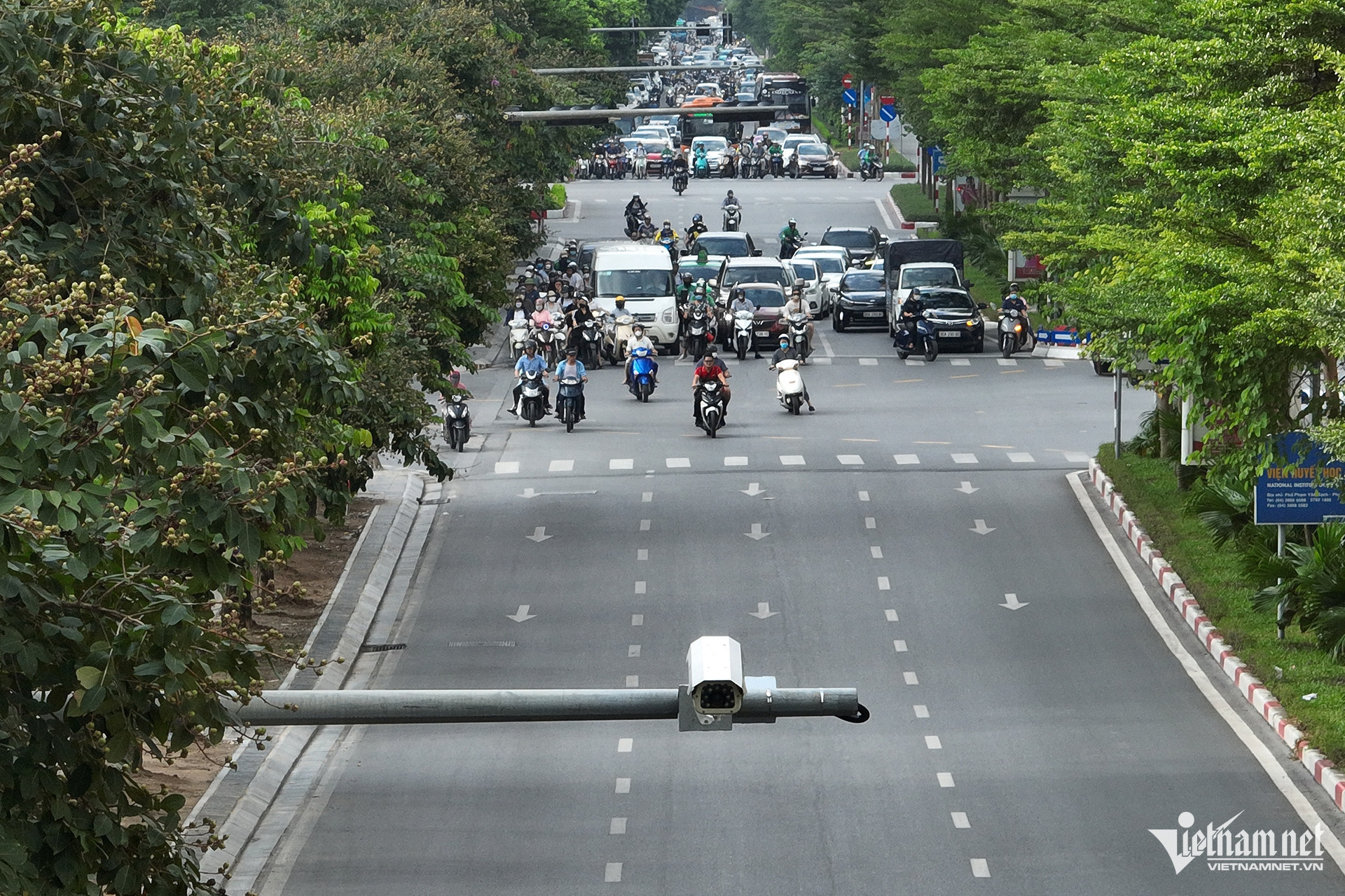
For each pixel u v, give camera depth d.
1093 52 91.00
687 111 128.62
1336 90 54.16
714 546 78.75
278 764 52.31
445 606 70.94
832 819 47.97
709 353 104.06
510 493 89.94
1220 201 56.09
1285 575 61.09
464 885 43.81
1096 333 78.94
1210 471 73.06
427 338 80.50
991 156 118.25
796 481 90.75
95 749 24.81
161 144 38.31
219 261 39.41
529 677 61.44
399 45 118.88
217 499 24.70
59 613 24.19
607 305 146.38
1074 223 79.25
